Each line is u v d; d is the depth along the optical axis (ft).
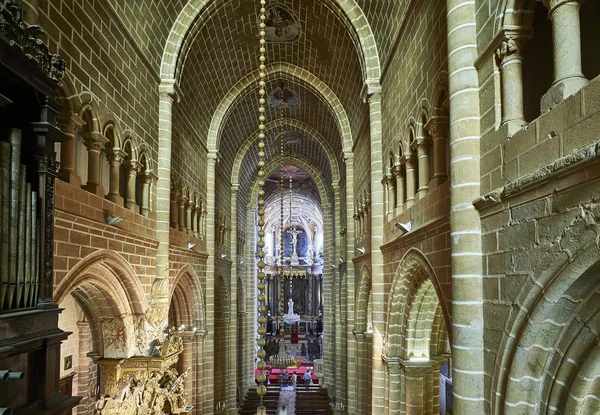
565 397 16.98
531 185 17.21
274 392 100.63
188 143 61.36
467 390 21.65
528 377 18.33
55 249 27.99
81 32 31.71
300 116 92.02
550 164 15.79
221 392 84.69
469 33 23.57
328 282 107.45
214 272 72.49
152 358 39.68
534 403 18.22
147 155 45.91
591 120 14.29
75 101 30.76
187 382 61.67
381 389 48.60
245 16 59.16
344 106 72.13
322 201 110.93
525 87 26.58
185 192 59.67
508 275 19.31
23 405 19.29
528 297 17.33
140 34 43.65
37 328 19.88
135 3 41.50
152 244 46.44
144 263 44.24
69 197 29.48
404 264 39.14
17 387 18.94
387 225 48.14
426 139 35.29
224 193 87.66
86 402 55.62
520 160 18.67
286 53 70.13
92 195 32.94
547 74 26.78
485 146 22.17
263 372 23.32
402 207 42.93
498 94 21.15
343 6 51.37
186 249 57.00
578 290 15.71
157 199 48.65
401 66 41.52
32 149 21.18
